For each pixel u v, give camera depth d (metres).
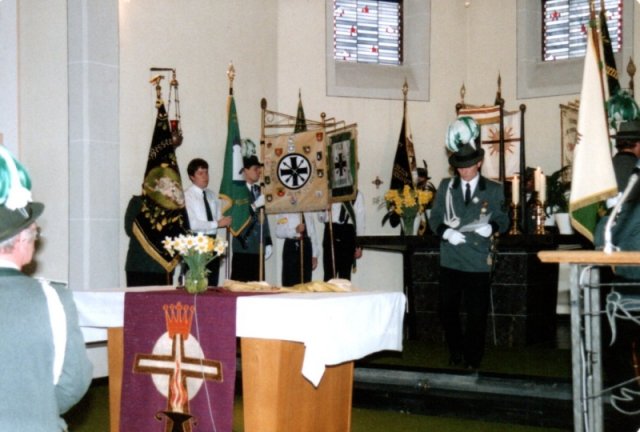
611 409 5.16
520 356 7.62
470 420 5.70
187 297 4.50
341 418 4.87
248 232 8.55
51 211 7.26
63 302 2.43
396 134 11.01
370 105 10.84
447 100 11.36
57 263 7.25
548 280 8.66
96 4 7.21
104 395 6.71
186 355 4.48
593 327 3.59
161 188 7.38
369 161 10.80
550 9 11.33
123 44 7.80
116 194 7.43
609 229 3.26
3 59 7.15
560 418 5.41
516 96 11.27
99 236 7.23
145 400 4.59
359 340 4.42
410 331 8.95
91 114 7.18
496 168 10.20
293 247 9.23
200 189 7.89
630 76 9.86
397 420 5.71
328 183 8.69
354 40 11.08
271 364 4.34
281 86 10.18
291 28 10.29
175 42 8.40
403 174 10.41
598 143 4.59
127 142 7.79
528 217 8.81
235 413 5.92
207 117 8.80
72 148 7.19
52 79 7.25
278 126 9.45
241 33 9.40
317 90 10.46
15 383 2.26
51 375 2.35
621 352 5.67
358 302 4.43
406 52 11.36
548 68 11.20
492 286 8.37
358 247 9.39
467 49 11.53
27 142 7.25
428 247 8.73
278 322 4.20
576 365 3.29
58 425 2.36
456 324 6.90
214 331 4.41
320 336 4.09
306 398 4.55
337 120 10.61
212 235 7.82
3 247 2.40
